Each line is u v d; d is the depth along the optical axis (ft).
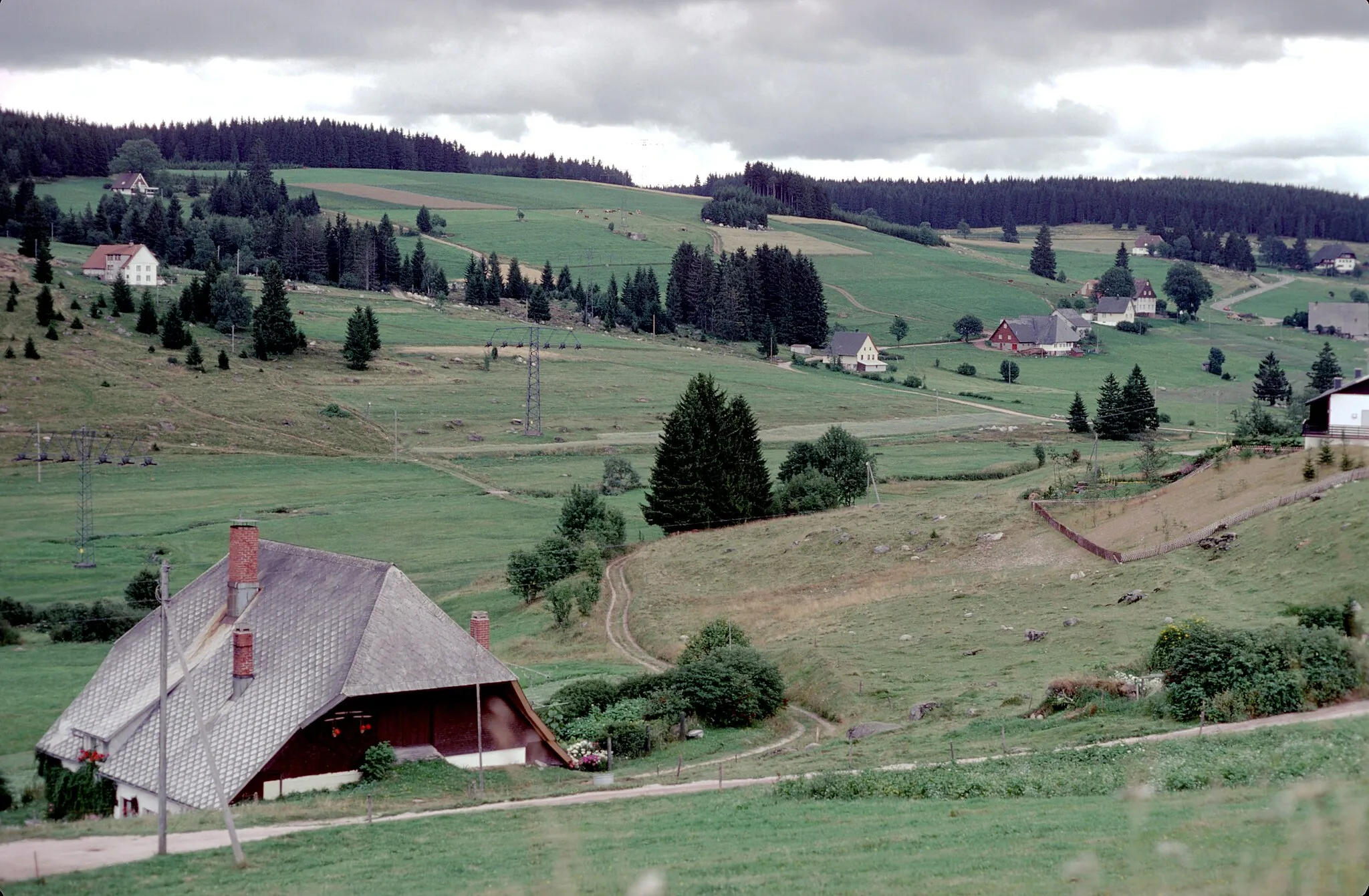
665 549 380.99
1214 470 309.83
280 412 642.63
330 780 175.32
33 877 116.98
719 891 95.96
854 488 444.96
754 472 430.20
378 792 167.63
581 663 288.92
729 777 166.61
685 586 338.54
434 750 182.91
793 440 622.54
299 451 588.09
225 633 205.57
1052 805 118.11
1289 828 94.63
